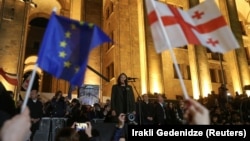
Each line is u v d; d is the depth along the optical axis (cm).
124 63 2062
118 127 394
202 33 231
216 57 2612
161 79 1894
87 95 1664
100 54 2109
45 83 3192
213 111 1131
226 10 2366
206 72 2059
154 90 1850
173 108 1032
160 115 940
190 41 221
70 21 221
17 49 1709
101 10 2306
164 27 223
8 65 1650
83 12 2222
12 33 1727
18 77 1648
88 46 211
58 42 214
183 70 2312
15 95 1545
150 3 221
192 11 247
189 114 153
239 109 1259
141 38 2050
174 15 233
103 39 218
